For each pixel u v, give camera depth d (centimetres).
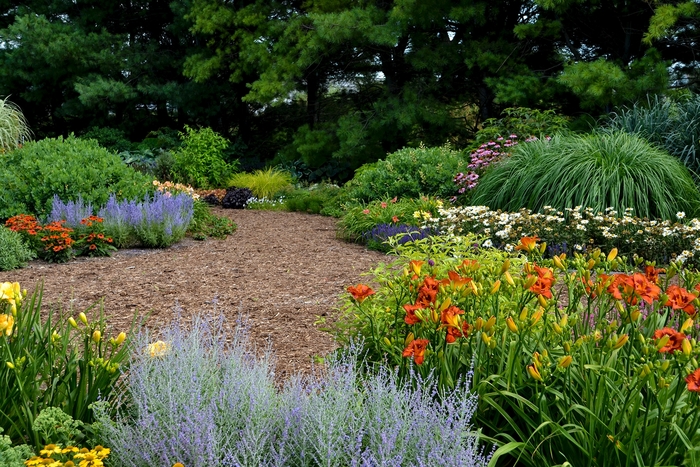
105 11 2238
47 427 221
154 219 878
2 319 237
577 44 1681
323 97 2228
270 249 873
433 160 1138
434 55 1620
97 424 232
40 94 2200
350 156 1777
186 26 2181
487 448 249
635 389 235
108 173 972
